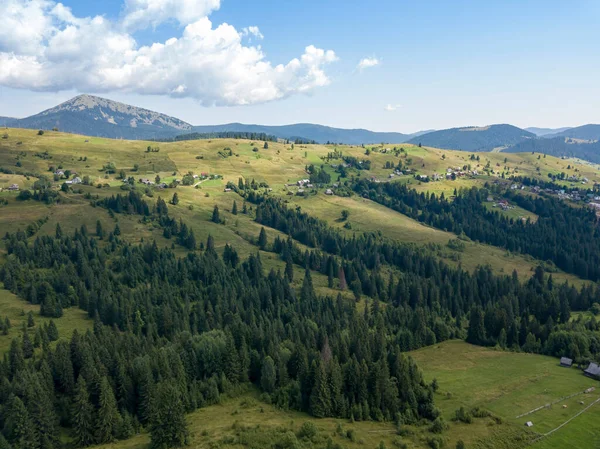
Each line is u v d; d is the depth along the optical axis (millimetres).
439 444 100000
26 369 118750
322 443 96875
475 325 187500
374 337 147250
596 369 143750
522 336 184375
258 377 134375
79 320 179125
